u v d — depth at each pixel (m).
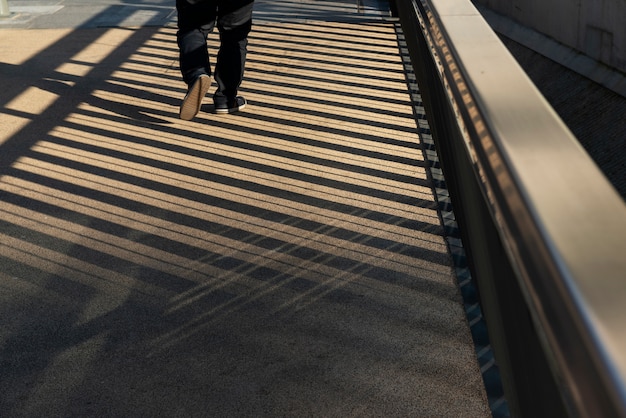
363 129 4.84
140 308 2.97
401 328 2.80
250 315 2.91
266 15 7.74
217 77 5.10
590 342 0.59
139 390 2.51
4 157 4.45
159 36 7.07
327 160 4.38
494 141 0.91
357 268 3.22
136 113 5.17
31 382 2.57
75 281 3.16
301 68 6.10
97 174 4.21
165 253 3.37
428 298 2.98
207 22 4.82
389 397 2.45
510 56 1.20
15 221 3.68
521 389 1.28
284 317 2.89
